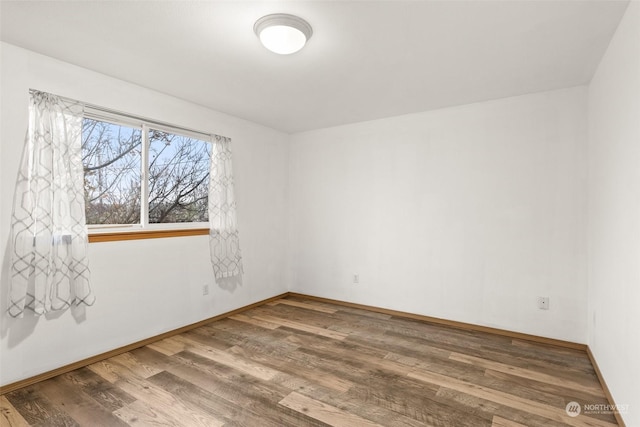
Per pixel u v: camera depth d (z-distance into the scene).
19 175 2.27
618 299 1.97
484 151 3.41
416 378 2.42
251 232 4.21
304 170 4.72
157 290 3.14
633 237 1.71
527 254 3.19
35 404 2.09
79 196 2.56
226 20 1.96
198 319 3.53
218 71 2.69
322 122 4.25
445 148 3.63
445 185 3.63
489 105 3.38
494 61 2.50
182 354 2.83
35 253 2.32
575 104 2.98
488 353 2.86
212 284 3.69
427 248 3.74
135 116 3.01
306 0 1.76
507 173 3.29
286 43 2.03
